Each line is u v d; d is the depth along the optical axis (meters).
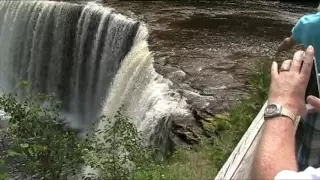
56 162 8.95
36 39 18.12
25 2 18.28
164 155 8.74
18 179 11.07
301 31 2.02
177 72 11.37
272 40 14.71
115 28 15.59
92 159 8.50
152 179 7.16
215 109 9.47
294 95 1.66
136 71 12.22
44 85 18.44
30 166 9.02
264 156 1.54
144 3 18.34
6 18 19.06
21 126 9.33
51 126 9.59
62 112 17.58
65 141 9.22
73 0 18.19
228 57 12.73
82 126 16.34
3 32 19.25
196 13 17.55
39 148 8.30
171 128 9.12
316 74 1.80
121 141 8.84
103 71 16.09
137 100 11.61
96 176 8.55
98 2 18.08
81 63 17.09
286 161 1.52
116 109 12.48
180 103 9.80
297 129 2.09
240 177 2.18
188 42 13.84
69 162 9.01
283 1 20.95
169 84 10.73
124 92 12.30
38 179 10.95
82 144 9.20
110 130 9.32
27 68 18.86
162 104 9.85
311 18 2.00
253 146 2.32
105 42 16.02
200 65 11.96
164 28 15.07
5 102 10.07
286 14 18.70
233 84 10.76
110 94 13.06
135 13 16.69
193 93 10.27
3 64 19.69
